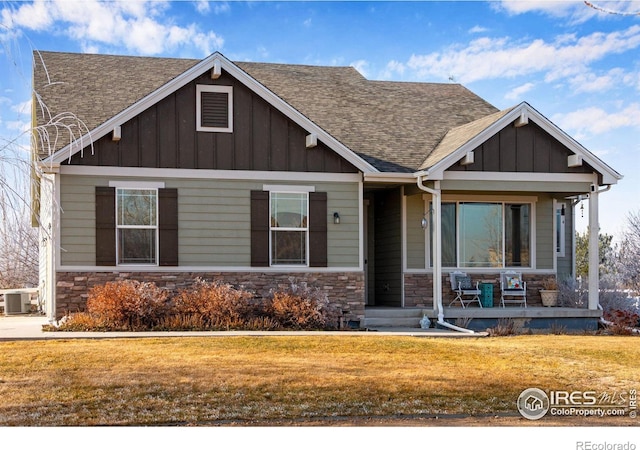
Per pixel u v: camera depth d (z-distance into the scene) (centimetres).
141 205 1727
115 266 1700
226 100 1777
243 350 1323
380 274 2139
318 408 989
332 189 1833
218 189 1766
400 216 1997
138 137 1725
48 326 1619
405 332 1659
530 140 1864
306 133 1822
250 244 1780
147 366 1175
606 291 2156
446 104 2319
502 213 2059
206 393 1039
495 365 1258
